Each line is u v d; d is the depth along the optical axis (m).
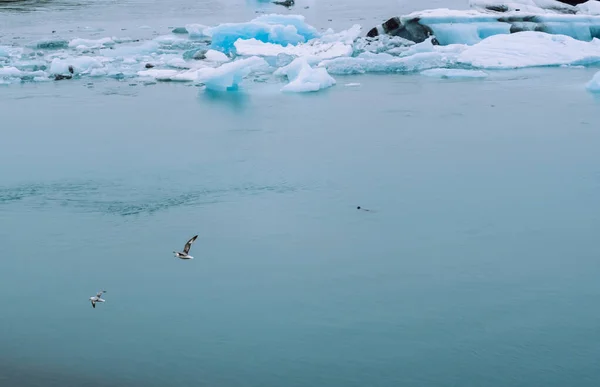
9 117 20.59
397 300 10.79
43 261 12.09
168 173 15.80
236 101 22.22
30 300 10.98
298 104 21.66
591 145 17.33
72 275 11.65
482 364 9.41
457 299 10.82
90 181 15.41
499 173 15.62
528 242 12.52
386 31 30.27
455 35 29.30
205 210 13.87
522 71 25.84
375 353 9.62
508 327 10.14
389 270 11.62
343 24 37.44
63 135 18.75
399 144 17.58
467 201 14.16
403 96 22.36
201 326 10.23
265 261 11.93
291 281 11.31
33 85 24.81
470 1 32.62
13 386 9.02
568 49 27.23
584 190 14.66
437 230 12.96
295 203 14.14
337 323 10.25
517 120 19.45
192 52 30.08
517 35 28.02
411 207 13.91
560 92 22.45
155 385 9.08
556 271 11.58
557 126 18.86
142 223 13.37
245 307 10.66
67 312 10.65
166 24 38.59
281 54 27.69
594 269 11.62
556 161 16.30
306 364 9.43
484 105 21.05
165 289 11.16
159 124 19.70
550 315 10.42
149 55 29.66
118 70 26.61
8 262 12.09
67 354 9.68
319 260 11.95
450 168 15.92
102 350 9.76
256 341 9.88
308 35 32.00
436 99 21.84
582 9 31.95
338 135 18.36
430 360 9.49
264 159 16.61
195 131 18.94
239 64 23.70
